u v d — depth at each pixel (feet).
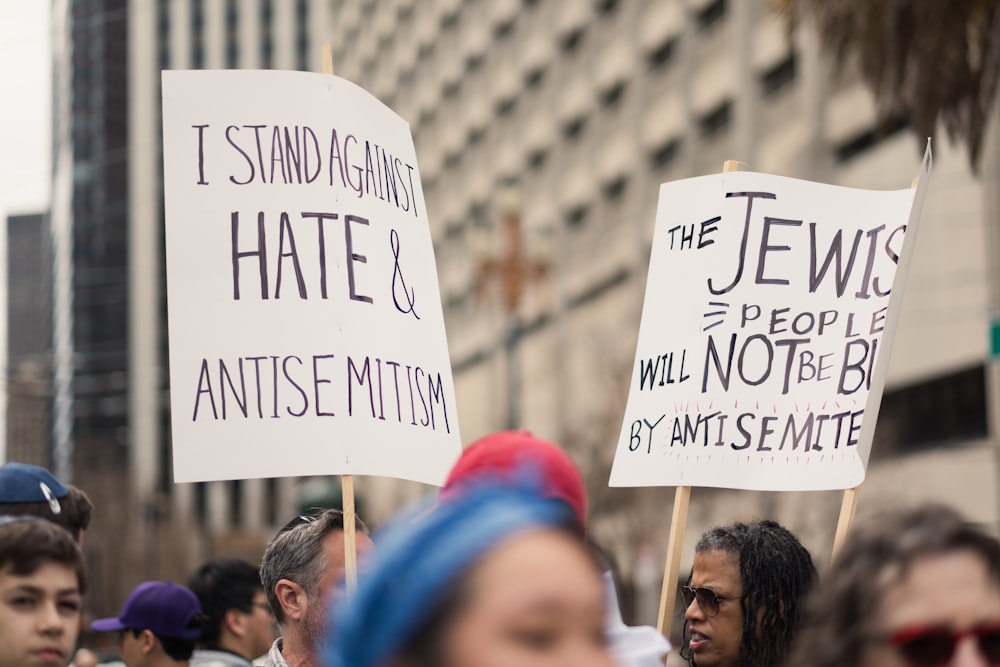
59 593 9.88
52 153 225.76
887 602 6.09
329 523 13.39
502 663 3.76
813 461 14.23
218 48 242.78
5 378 122.62
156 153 216.33
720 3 112.47
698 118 116.37
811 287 14.83
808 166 95.14
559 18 144.66
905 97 33.71
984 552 6.12
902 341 88.69
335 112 13.78
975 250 81.20
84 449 169.27
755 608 12.66
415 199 14.49
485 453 6.73
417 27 186.91
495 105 160.45
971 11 32.65
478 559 3.82
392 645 3.82
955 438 85.87
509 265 80.12
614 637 7.61
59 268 214.28
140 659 17.89
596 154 135.54
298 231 13.43
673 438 14.78
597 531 100.89
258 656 19.20
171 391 12.91
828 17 34.32
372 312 13.56
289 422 13.00
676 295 15.24
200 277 13.17
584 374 119.65
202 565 19.53
